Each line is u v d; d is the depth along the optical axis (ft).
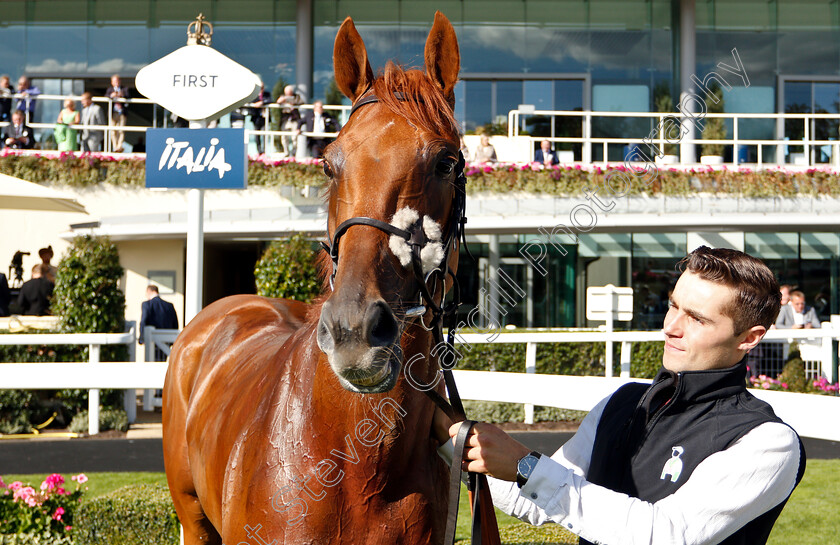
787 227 37.01
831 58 46.29
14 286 36.96
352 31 5.50
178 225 35.47
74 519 11.44
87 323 24.18
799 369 24.73
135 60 46.09
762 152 43.14
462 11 46.93
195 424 7.66
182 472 8.33
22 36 45.70
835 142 35.63
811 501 14.89
